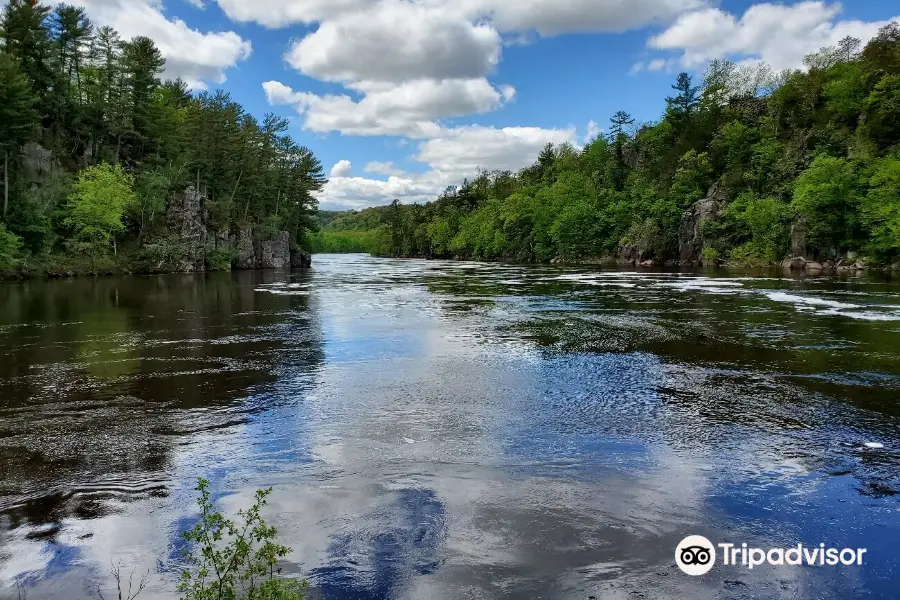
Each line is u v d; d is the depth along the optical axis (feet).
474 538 20.10
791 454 28.22
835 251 201.46
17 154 186.80
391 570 18.03
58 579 17.60
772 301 95.91
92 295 119.75
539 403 37.70
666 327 69.97
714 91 342.85
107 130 242.17
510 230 405.39
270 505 22.77
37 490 24.39
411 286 147.95
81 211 200.44
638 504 22.79
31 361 52.13
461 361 51.65
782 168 250.57
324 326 73.97
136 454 28.73
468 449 29.19
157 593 16.84
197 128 264.52
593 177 396.37
